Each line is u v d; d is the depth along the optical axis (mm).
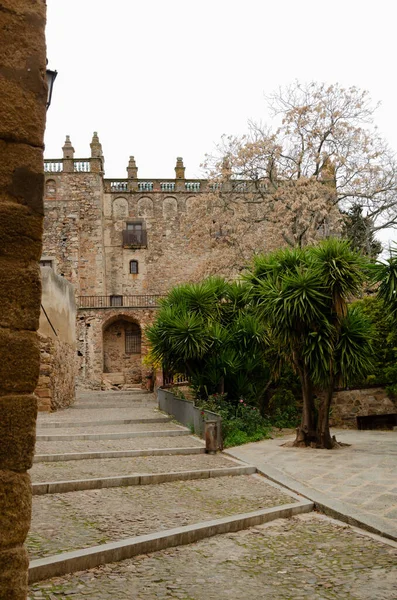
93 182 40281
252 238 28422
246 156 27203
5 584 2521
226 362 14695
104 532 5883
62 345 19047
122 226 41531
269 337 14578
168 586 4711
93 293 39250
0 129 2709
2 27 2770
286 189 26016
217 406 13688
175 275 41156
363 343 11938
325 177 26578
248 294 12414
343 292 11242
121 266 41031
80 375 33656
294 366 12031
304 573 5043
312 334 11234
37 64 2842
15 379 2656
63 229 39500
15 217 2713
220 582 4820
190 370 15305
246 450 11188
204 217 29547
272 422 15070
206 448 11008
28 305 2717
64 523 6184
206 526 6141
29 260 2750
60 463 9641
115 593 4527
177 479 8711
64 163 40344
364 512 6703
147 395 23438
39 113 2828
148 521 6352
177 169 43281
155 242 41469
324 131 26484
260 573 5047
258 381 15508
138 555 5492
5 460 2592
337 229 26406
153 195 41938
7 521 2562
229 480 8820
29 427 2666
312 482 8320
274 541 6016
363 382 15531
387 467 9133
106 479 8109
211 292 15789
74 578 4852
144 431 12930
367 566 5164
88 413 16672
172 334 14680
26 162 2770
